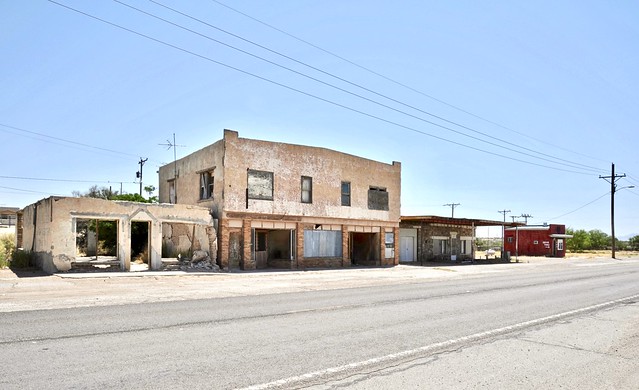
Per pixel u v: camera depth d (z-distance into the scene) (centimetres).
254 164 2680
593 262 4597
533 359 732
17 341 759
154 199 3681
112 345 739
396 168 3550
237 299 1379
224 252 2539
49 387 533
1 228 4709
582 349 811
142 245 3156
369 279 2284
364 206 3275
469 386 588
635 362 733
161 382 561
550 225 6241
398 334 886
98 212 2175
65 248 2098
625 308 1329
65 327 881
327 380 593
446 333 909
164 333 839
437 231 4297
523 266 3812
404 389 568
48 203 2142
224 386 554
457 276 2625
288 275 2398
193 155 2947
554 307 1316
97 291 1538
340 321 1006
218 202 2600
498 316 1134
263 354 705
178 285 1812
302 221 2881
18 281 1788
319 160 2998
